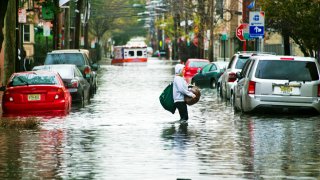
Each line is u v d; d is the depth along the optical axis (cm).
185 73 9738
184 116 4181
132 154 2820
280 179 2269
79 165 2541
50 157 2736
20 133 3541
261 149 2962
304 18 6194
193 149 2962
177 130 3684
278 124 3962
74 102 5553
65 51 6781
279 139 3297
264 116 4425
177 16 18012
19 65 7025
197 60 9819
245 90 4484
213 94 6750
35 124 3869
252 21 6575
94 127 3828
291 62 4409
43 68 5603
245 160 2664
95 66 7088
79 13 12950
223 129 3722
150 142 3192
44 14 8031
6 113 4641
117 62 19700
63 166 2520
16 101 4634
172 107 4184
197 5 13662
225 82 5966
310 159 2691
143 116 4497
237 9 13662
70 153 2844
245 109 4503
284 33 6769
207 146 3058
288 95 4378
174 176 2322
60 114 4612
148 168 2478
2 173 2372
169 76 10856
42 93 4644
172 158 2714
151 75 11238
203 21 13425
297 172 2402
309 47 6359
